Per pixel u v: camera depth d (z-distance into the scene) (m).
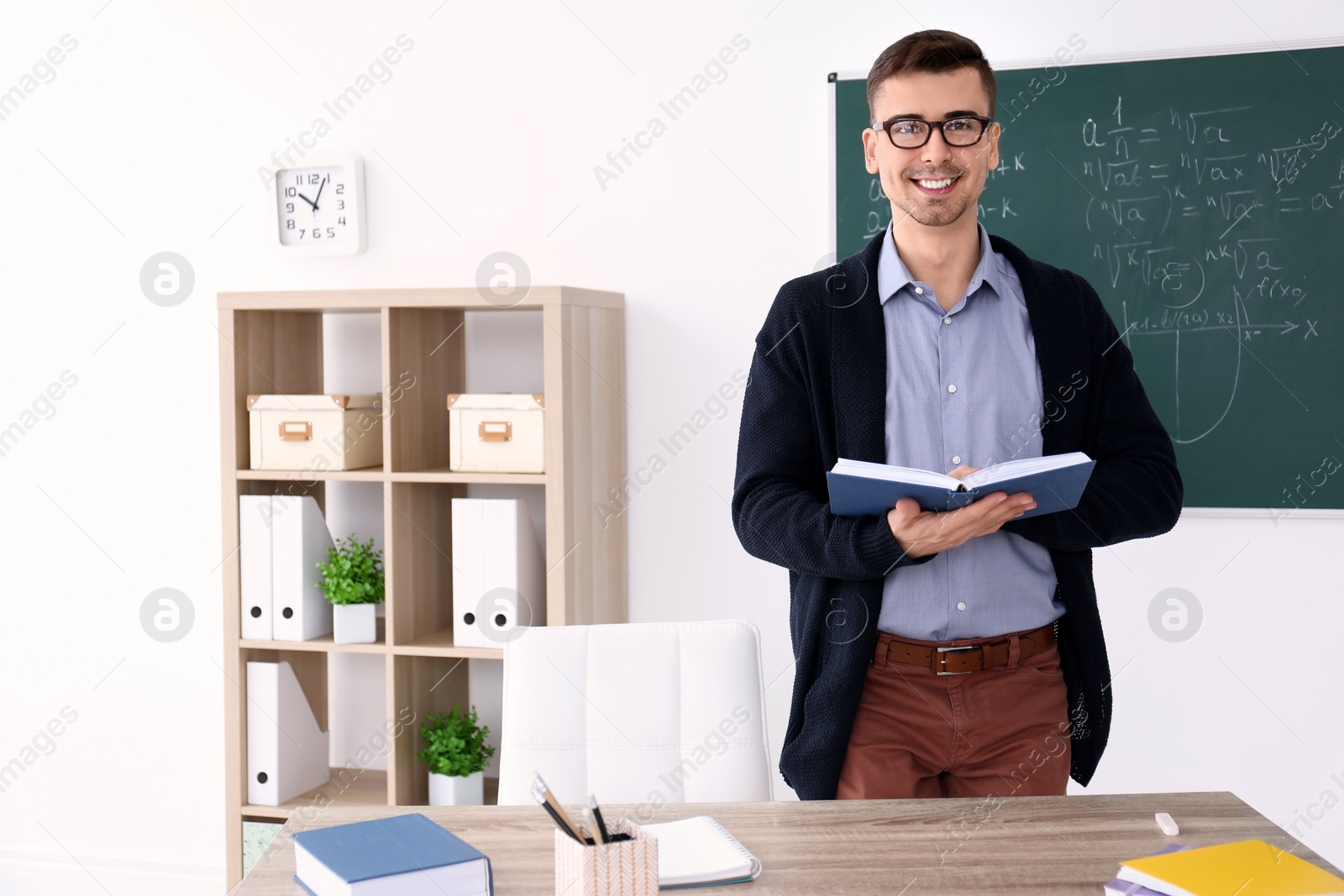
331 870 1.00
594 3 2.55
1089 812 1.23
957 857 1.11
